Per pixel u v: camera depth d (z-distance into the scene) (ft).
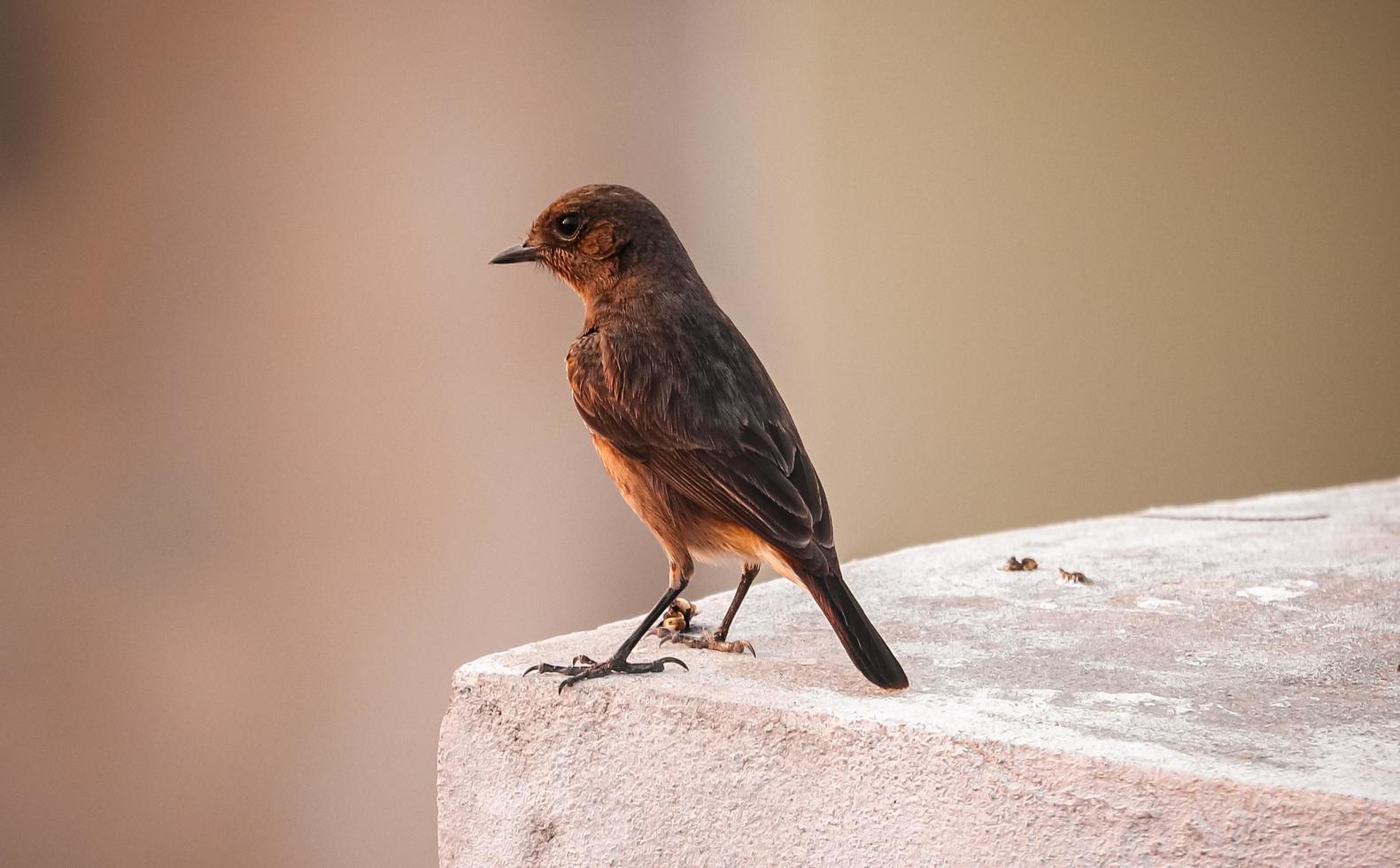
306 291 44.52
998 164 53.11
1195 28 54.80
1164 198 55.36
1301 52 55.77
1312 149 56.59
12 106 42.47
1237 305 56.80
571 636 17.60
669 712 14.47
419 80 44.29
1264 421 57.36
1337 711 13.83
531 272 45.37
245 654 44.14
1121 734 12.99
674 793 14.51
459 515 45.21
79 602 43.91
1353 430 58.34
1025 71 53.31
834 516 51.78
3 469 43.80
